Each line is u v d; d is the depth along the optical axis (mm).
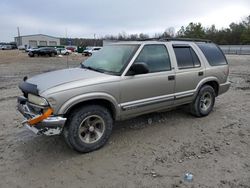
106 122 4664
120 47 5398
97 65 5238
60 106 4117
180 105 6016
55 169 4047
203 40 6637
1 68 20984
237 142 5027
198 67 6086
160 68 5336
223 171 3975
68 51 50500
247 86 11539
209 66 6359
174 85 5551
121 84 4715
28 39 104562
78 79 4461
